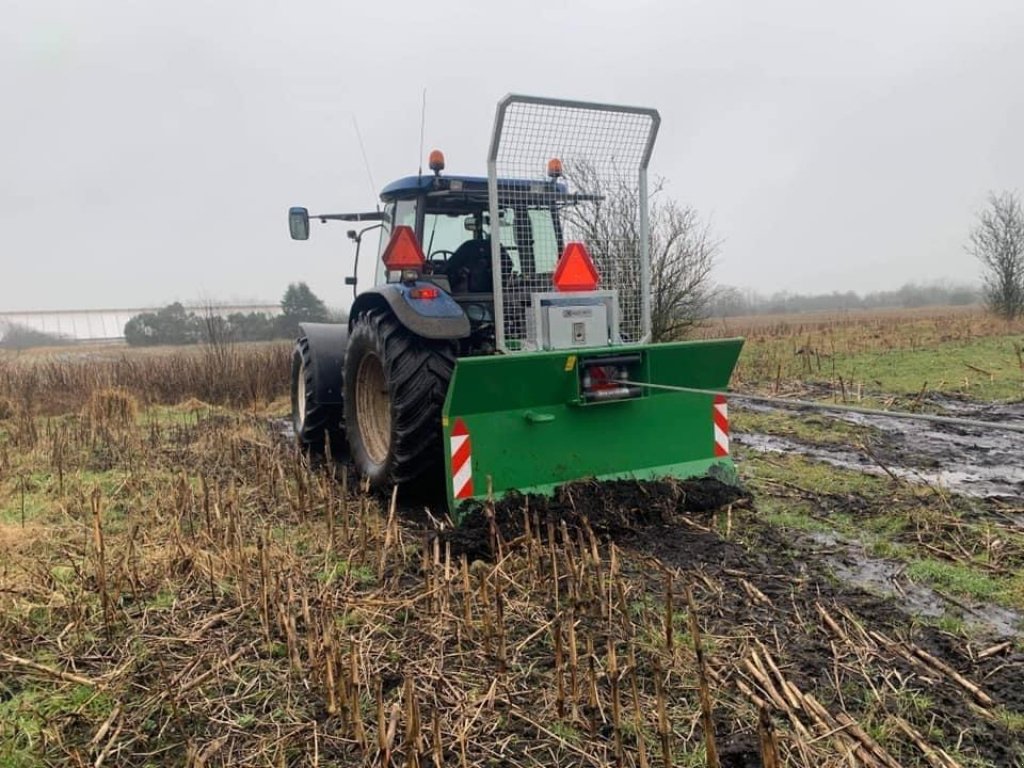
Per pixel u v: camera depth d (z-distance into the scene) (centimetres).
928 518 413
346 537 374
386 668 262
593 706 228
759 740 210
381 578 339
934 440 642
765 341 1571
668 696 240
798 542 385
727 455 468
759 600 309
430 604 306
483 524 376
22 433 695
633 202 475
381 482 470
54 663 270
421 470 446
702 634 280
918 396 823
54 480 527
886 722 222
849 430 689
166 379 1115
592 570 324
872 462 565
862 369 1076
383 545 371
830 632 283
